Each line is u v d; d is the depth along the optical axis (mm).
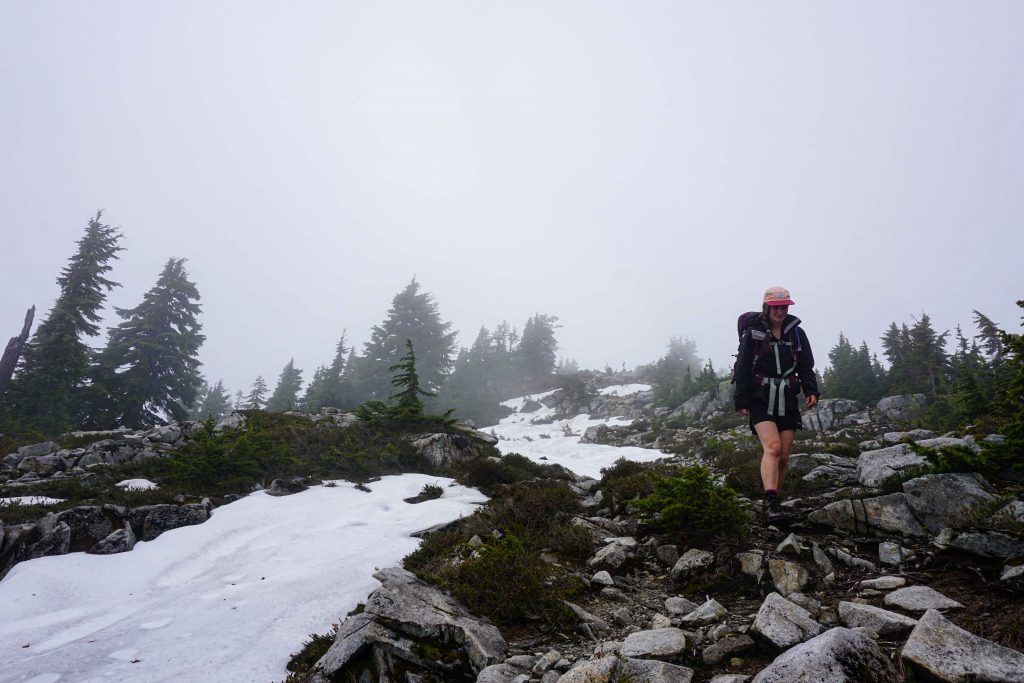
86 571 6840
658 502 5684
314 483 10688
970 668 2422
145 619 5605
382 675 3984
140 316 33719
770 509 4805
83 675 4457
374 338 50938
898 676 2605
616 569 5434
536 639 4355
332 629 5148
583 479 11500
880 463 6406
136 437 14211
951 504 4598
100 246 30438
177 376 33844
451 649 4164
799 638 3287
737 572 4727
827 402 25125
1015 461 4742
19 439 17578
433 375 49000
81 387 28531
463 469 11297
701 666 3314
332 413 17797
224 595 6152
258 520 8609
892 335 41125
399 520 8508
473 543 6438
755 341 5148
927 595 3555
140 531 8070
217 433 13039
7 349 22406
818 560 4531
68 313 27625
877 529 4859
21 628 5496
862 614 3430
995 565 3709
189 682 4344
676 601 4504
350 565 6762
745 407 5246
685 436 26078
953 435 7973
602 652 3680
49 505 8094
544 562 5660
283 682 4336
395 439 13453
